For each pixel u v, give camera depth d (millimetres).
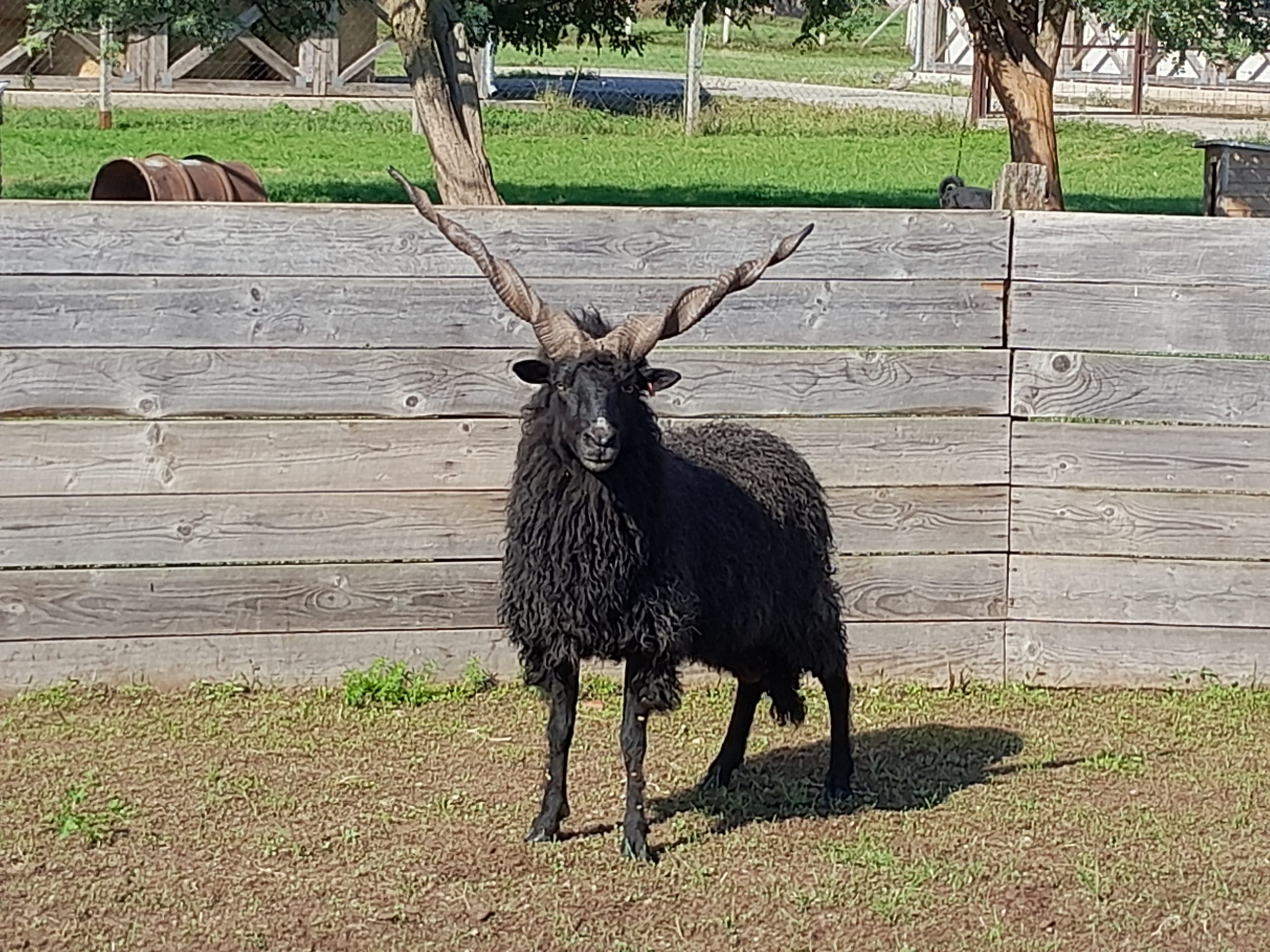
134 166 6570
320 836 3926
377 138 14281
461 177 7418
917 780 4383
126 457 4797
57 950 3416
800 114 17391
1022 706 4977
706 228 4926
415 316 4863
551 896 3658
